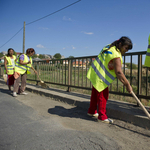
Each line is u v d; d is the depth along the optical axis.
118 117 2.96
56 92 5.04
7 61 5.80
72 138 2.10
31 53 5.16
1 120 2.82
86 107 3.60
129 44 2.42
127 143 2.01
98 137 2.14
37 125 2.57
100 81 2.55
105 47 2.61
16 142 2.00
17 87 5.03
